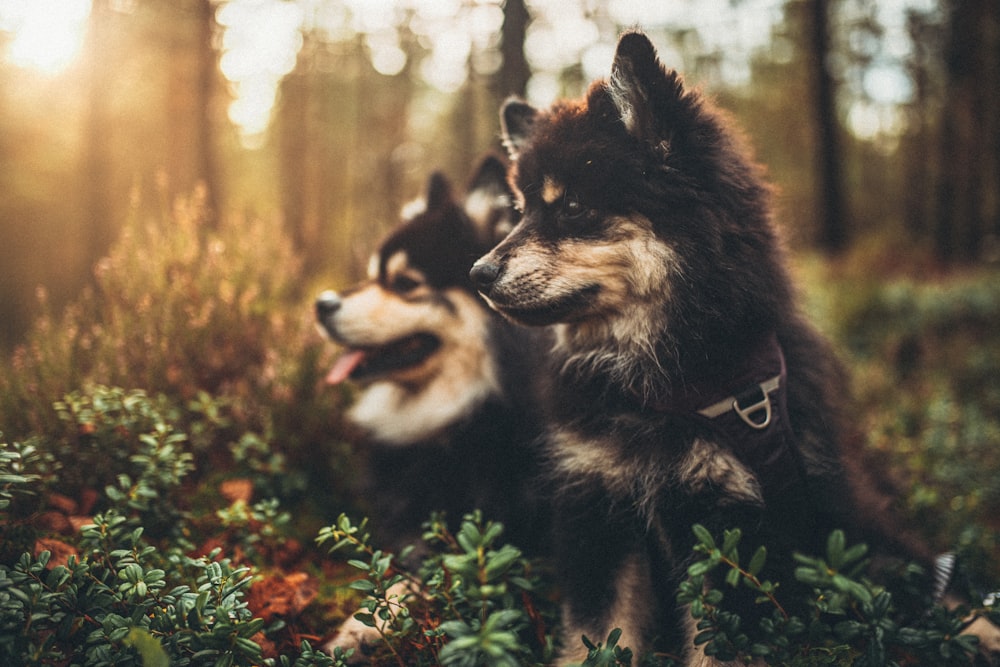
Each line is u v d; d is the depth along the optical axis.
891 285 11.35
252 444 3.53
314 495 3.74
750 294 2.47
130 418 3.07
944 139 23.00
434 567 2.47
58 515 2.80
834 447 2.63
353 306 3.58
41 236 21.73
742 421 2.38
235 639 1.86
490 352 3.41
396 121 27.66
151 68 17.78
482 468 3.30
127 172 22.00
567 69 10.84
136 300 4.04
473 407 3.38
